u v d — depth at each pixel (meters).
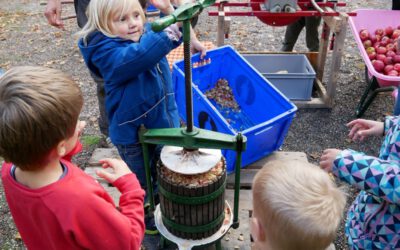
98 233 1.21
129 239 1.29
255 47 5.19
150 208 2.34
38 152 1.12
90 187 1.21
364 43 3.97
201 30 5.75
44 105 1.08
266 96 3.16
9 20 6.22
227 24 3.44
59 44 5.39
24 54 5.16
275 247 1.21
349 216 1.92
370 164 1.46
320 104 3.88
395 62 3.63
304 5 3.70
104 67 1.96
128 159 2.32
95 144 3.45
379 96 4.07
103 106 3.03
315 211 1.10
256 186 1.21
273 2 3.30
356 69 4.57
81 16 2.79
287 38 4.52
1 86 1.09
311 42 4.45
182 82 2.97
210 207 2.01
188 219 2.04
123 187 1.43
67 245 1.23
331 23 3.53
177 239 2.14
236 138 1.87
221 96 3.58
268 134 2.76
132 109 2.08
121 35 1.94
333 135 3.58
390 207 1.63
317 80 4.16
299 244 1.14
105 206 1.22
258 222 1.23
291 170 1.19
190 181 1.93
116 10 1.88
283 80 3.78
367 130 1.85
